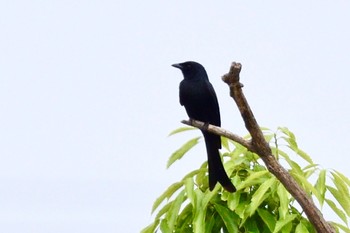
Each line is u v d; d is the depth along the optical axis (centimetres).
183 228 1043
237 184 1019
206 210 1038
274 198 1034
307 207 952
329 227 955
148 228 1060
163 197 1064
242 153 1064
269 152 949
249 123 923
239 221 1009
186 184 1016
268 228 1027
